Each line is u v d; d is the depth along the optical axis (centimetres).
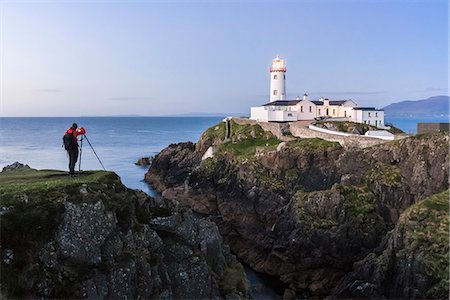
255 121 9019
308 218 5100
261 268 5297
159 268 2452
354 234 4878
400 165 5697
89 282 2128
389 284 3712
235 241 6231
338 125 8219
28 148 14912
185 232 2750
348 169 6009
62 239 2183
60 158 12062
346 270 4838
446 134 5462
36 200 2238
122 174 10625
